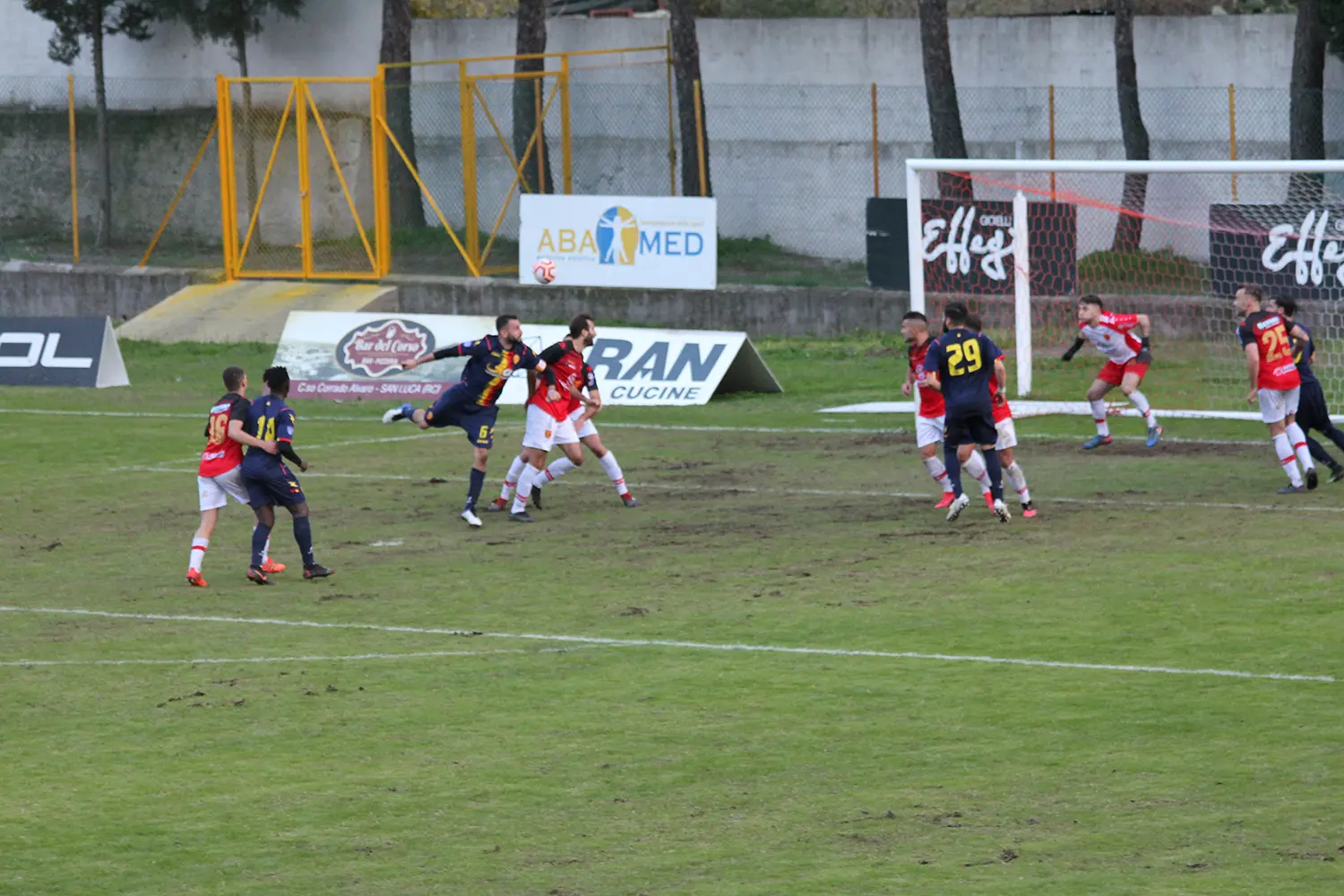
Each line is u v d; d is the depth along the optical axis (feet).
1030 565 146.82
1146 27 363.56
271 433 146.41
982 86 377.30
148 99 427.74
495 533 170.71
